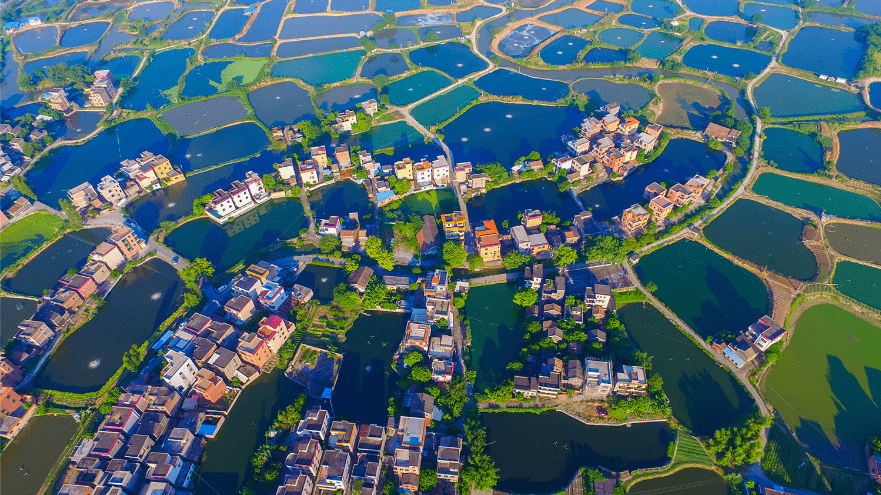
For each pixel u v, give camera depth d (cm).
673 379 18375
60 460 16812
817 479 15462
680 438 16712
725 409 17462
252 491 15288
